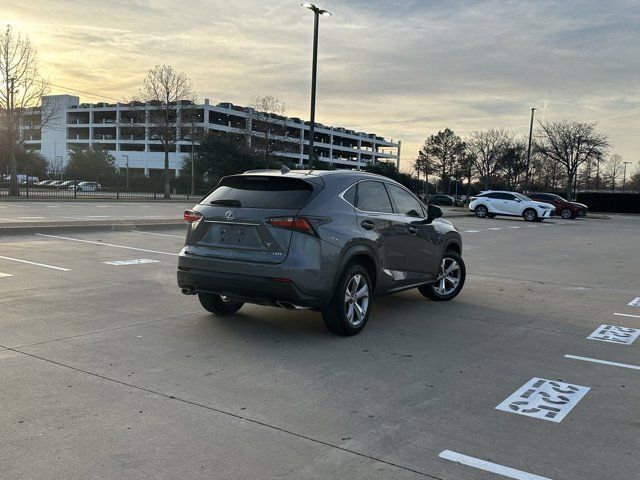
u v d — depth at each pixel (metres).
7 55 36.28
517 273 11.45
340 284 5.93
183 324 6.39
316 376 4.81
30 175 66.00
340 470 3.24
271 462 3.31
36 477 3.07
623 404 4.37
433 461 3.38
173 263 10.70
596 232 25.08
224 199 6.19
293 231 5.62
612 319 7.32
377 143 137.88
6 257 10.72
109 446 3.45
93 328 6.08
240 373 4.83
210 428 3.74
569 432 3.83
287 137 63.69
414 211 7.60
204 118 87.56
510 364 5.30
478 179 92.88
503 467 3.32
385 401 4.30
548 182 86.88
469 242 17.86
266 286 5.57
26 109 38.16
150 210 28.11
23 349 5.28
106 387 4.41
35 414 3.87
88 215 22.53
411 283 7.34
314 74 25.00
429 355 5.52
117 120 96.56
